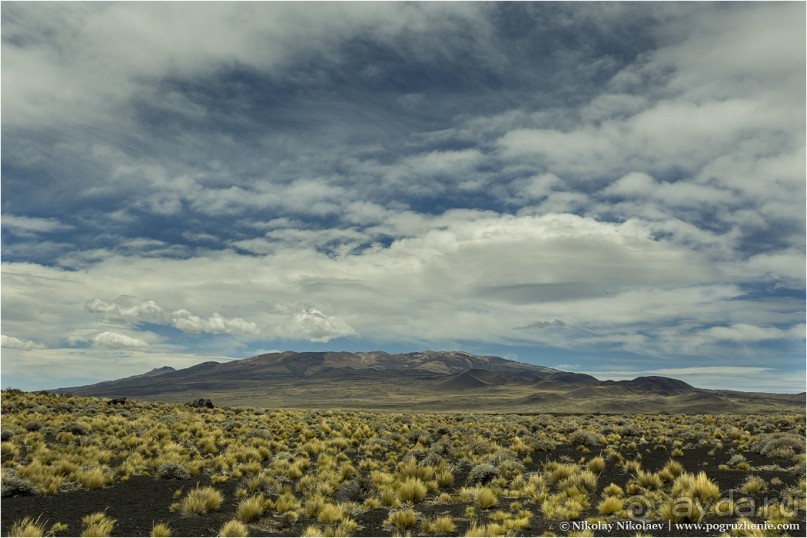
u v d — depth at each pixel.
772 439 29.14
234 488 21.16
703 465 25.59
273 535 15.02
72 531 14.65
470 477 22.56
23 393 49.59
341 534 14.68
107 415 41.72
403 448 32.59
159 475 22.53
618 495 18.78
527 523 15.62
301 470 25.09
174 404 56.06
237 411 54.06
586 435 34.53
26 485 18.36
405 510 16.52
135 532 14.91
